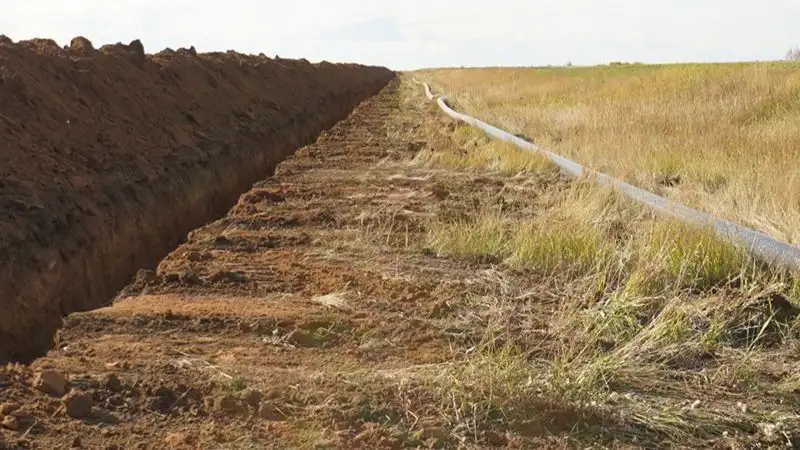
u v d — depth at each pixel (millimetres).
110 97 8680
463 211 7180
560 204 6859
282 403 3193
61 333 4152
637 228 5945
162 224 7328
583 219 6059
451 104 23266
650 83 20609
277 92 17016
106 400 3166
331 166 10148
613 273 5105
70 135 7102
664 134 11680
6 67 6996
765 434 3125
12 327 4676
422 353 3893
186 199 8062
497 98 23672
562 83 26828
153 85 10391
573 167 8859
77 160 6801
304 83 22062
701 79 18438
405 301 4723
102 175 6883
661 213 6227
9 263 4863
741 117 13406
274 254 5785
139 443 2854
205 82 12758
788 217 6129
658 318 4176
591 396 3303
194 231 6652
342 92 26891
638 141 10438
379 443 2930
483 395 3268
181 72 12000
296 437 2936
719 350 3994
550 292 4879
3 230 5051
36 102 6992
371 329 4203
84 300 5590
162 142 8750
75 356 3785
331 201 7676
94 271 5840
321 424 3049
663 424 3176
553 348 3939
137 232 6762
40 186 5875
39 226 5422
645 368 3670
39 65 7723
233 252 5859
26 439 2771
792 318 4395
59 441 2809
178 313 4398
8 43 7512
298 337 4074
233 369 3576
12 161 5875
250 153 11031
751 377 3666
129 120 8594
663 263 4938
